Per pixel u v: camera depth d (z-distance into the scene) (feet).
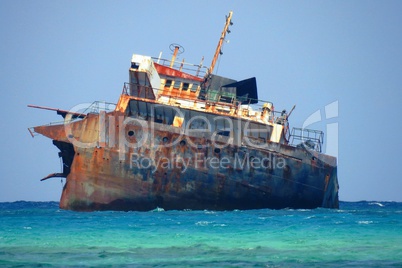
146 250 358.02
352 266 305.32
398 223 500.74
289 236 418.72
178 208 593.83
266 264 311.68
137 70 575.79
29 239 404.57
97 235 422.82
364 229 457.68
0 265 309.22
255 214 568.82
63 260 325.21
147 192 585.63
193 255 340.80
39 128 586.86
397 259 325.42
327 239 403.34
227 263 315.17
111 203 585.22
